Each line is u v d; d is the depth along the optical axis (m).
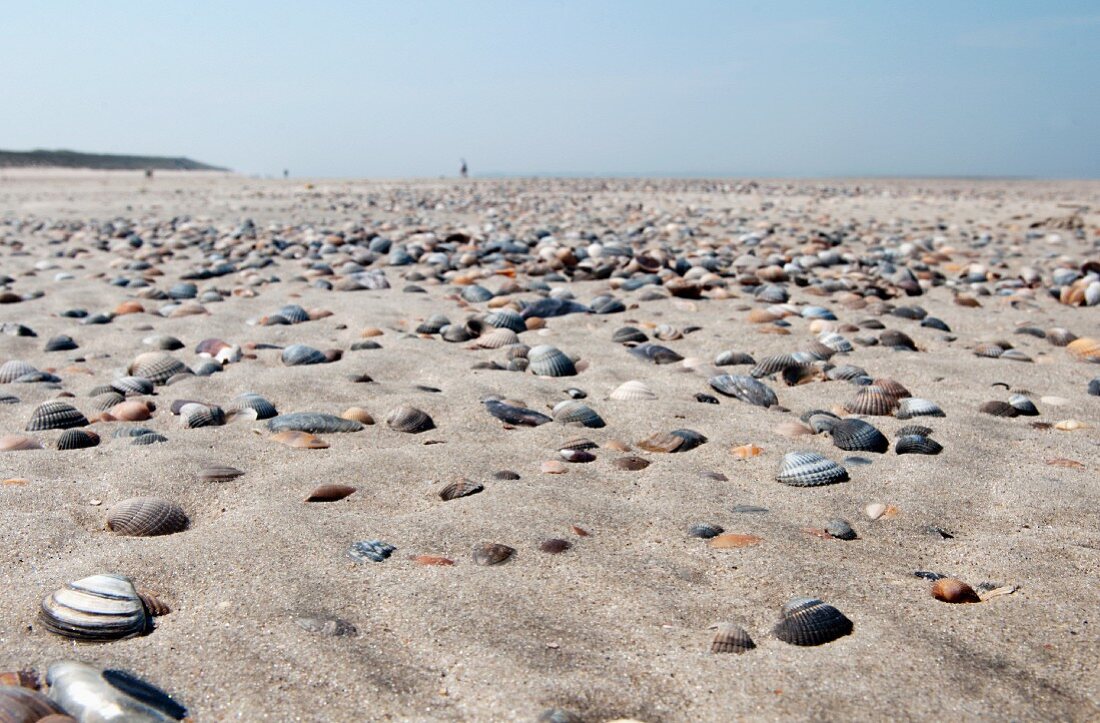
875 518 0.59
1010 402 0.78
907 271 1.37
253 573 0.51
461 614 0.47
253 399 0.77
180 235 2.12
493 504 0.59
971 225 2.44
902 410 0.77
